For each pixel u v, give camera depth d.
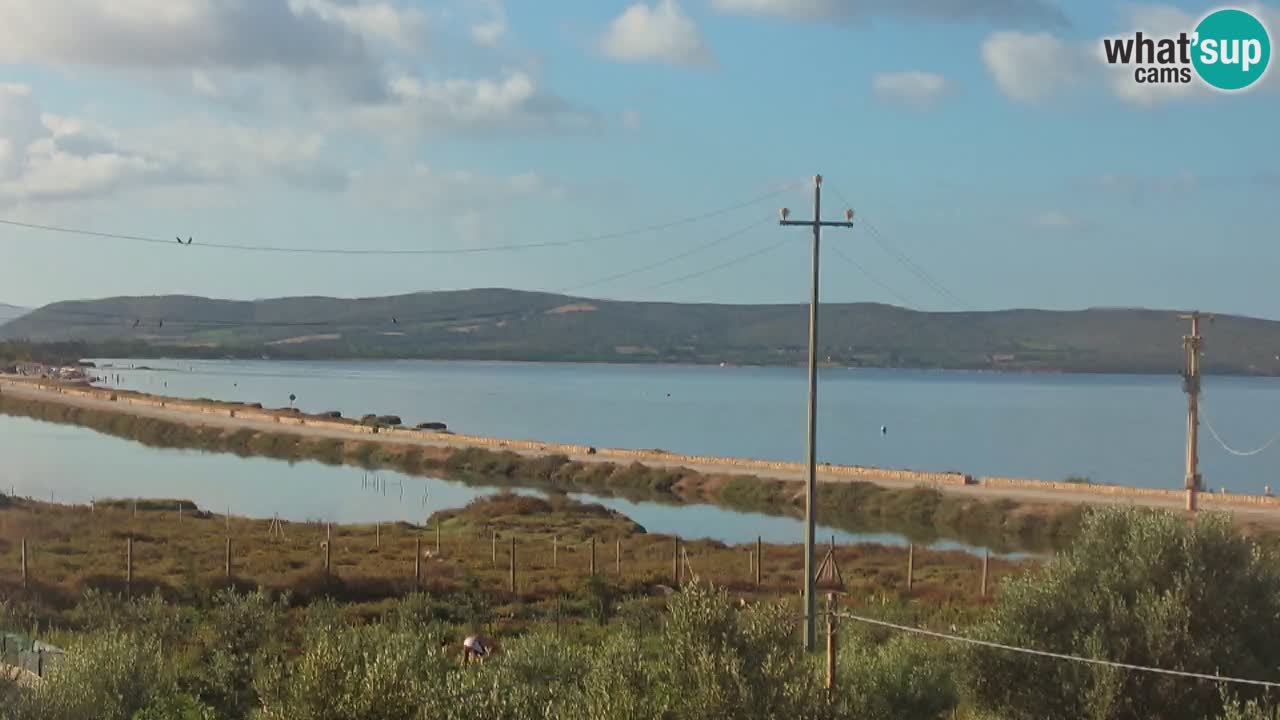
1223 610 19.69
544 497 86.81
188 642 28.69
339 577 39.53
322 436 132.00
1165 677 18.92
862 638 27.58
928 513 78.12
